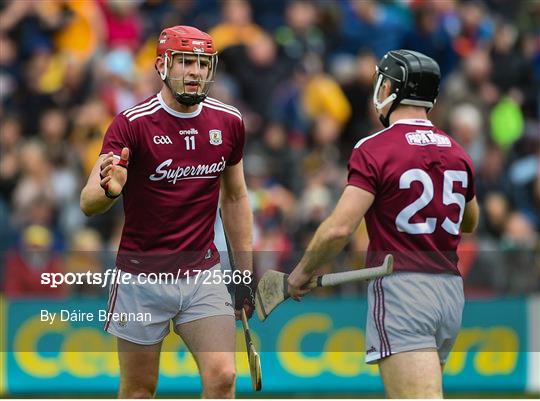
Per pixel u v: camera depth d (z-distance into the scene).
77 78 39.59
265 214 33.41
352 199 16.48
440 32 43.56
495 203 36.22
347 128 40.31
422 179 16.69
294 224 34.25
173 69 17.44
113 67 39.59
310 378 27.84
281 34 42.34
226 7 42.34
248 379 27.47
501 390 29.02
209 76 17.70
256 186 34.41
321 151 37.72
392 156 16.62
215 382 17.67
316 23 43.16
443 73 43.50
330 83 40.47
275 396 27.45
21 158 36.38
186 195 17.92
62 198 36.25
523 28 47.16
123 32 42.47
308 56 41.66
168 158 17.70
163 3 44.09
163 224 17.95
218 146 17.98
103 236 34.25
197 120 17.86
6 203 36.22
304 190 36.12
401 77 17.05
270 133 37.56
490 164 37.88
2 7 42.44
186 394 27.66
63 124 38.44
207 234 18.25
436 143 16.94
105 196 16.81
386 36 43.28
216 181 18.17
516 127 41.84
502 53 43.50
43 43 41.78
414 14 43.84
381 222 16.81
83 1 42.03
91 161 36.78
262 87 40.34
